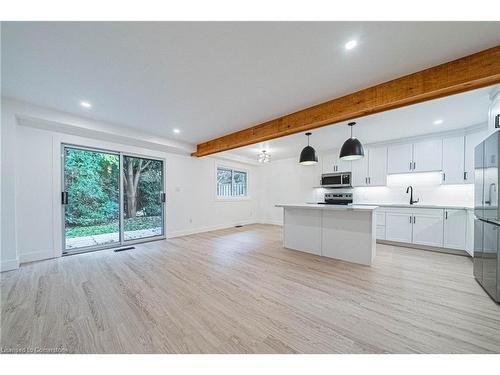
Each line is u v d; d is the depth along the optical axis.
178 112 3.13
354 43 1.70
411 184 4.54
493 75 1.73
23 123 3.04
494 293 1.98
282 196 6.94
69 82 2.29
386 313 1.80
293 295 2.13
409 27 1.52
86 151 3.84
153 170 4.81
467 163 3.68
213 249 3.91
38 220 3.22
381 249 3.87
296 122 3.12
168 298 2.07
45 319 1.71
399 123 3.48
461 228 3.48
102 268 2.90
